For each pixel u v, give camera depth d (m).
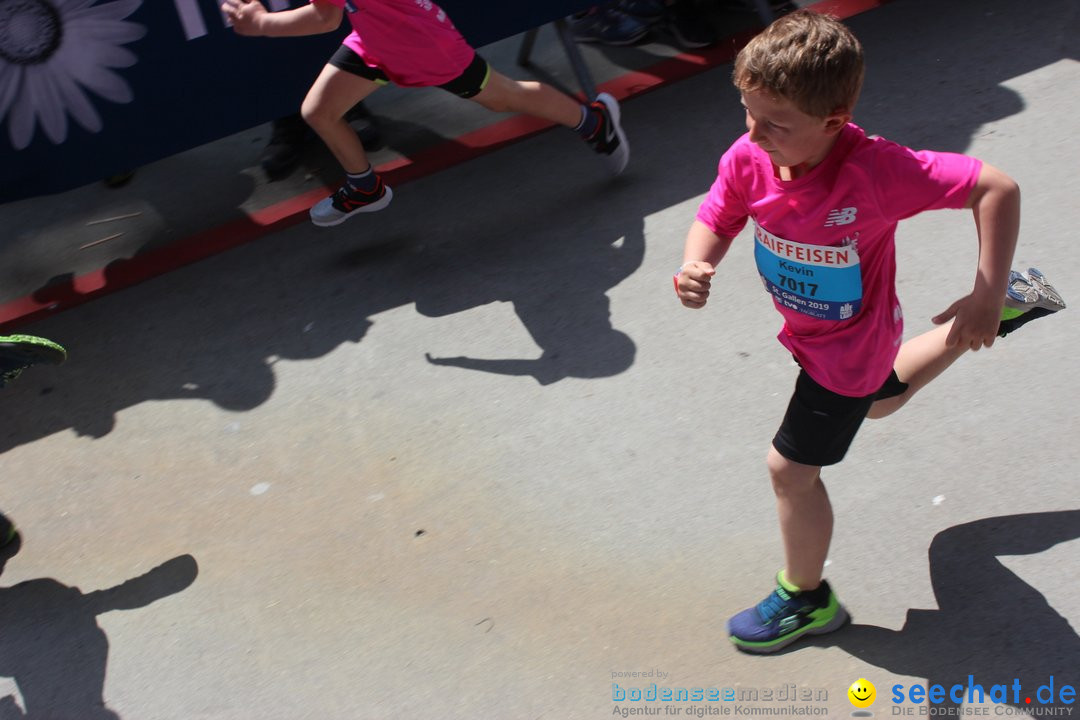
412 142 5.04
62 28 4.02
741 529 3.08
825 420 2.42
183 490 3.52
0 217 5.00
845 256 2.22
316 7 3.61
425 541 3.21
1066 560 2.81
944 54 4.88
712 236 2.48
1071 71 4.61
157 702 2.90
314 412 3.72
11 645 3.11
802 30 2.01
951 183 2.07
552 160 4.75
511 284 4.11
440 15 3.73
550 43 5.65
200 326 4.18
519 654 2.85
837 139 2.15
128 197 5.00
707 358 3.64
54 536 3.43
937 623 2.74
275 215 4.72
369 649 2.94
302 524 3.33
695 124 4.80
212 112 4.43
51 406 3.93
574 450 3.41
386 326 4.02
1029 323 3.51
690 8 5.40
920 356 2.75
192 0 4.14
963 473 3.10
